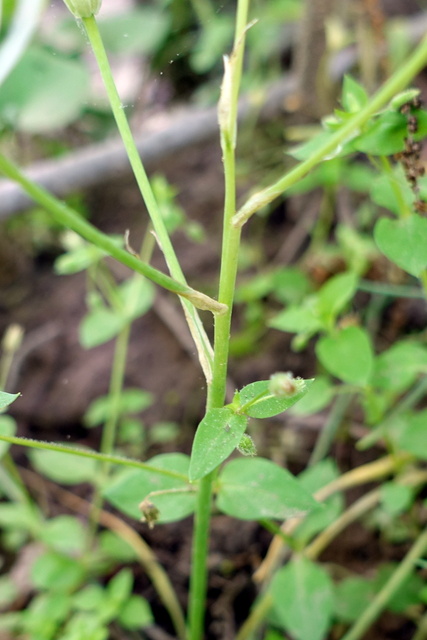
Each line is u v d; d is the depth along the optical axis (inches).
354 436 11.9
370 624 10.1
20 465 12.8
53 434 13.4
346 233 13.0
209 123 16.5
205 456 6.7
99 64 7.1
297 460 12.0
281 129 17.2
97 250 11.4
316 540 10.4
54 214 5.9
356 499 11.3
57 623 10.2
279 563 10.5
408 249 7.9
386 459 10.6
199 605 8.6
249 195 16.3
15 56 7.1
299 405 10.0
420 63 5.8
